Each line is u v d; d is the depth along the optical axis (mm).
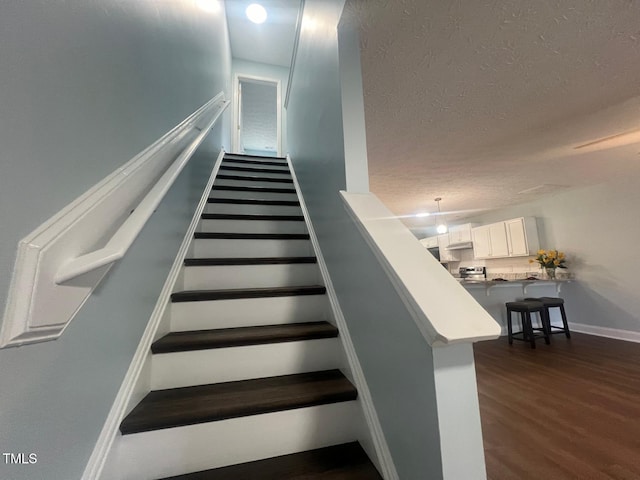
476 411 698
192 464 936
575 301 4391
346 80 1415
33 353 569
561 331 4125
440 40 1478
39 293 517
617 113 2182
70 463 676
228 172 3295
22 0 540
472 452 682
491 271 5957
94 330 800
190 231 1922
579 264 4344
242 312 1509
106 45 854
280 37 4609
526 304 3672
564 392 2213
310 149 2273
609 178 3855
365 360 1119
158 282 1344
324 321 1598
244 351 1255
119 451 876
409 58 1607
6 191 493
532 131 2475
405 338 825
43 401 595
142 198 1051
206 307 1463
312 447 1051
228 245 1999
